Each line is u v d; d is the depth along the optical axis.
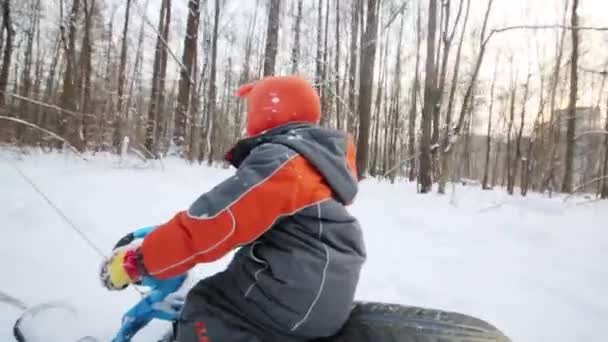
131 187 6.41
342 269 1.63
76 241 3.55
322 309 1.61
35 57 29.34
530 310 3.27
